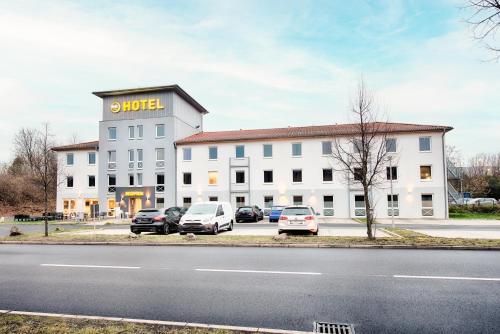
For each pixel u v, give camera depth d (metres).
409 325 4.89
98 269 9.15
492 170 82.31
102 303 6.06
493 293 6.42
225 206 20.36
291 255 11.22
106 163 42.91
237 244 13.85
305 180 37.09
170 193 40.47
